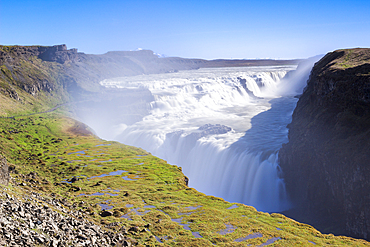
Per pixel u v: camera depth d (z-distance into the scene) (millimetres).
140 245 40719
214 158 123312
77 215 45000
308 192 86438
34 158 105125
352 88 89938
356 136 77562
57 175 87938
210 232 48781
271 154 109562
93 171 93375
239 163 113062
